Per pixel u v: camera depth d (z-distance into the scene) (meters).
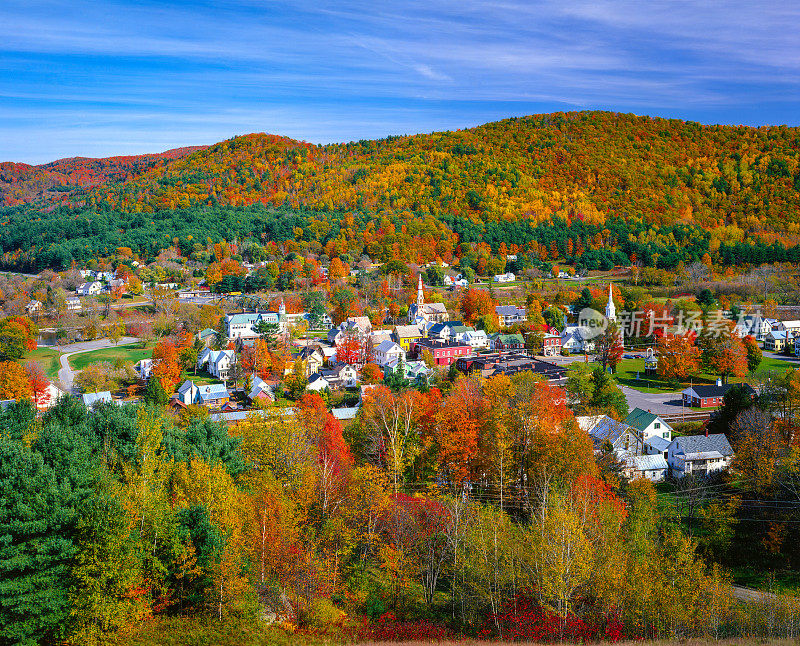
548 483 54.38
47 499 34.16
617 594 41.34
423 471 67.19
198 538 36.94
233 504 41.16
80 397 103.56
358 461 70.19
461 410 67.25
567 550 40.19
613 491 61.12
